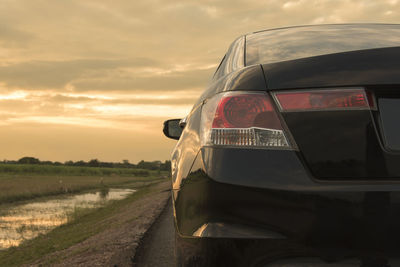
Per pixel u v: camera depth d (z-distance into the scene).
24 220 19.61
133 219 11.20
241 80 1.33
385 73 1.20
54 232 14.85
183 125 2.62
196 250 1.23
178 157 1.74
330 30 2.03
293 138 1.21
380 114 1.19
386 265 1.10
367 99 1.20
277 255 1.14
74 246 8.77
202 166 1.27
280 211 1.15
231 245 1.16
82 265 4.95
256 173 1.18
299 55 1.65
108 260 4.78
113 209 23.09
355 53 1.25
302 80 1.25
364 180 1.16
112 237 7.45
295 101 1.23
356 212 1.11
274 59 1.64
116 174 127.44
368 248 1.10
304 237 1.13
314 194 1.13
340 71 1.23
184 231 1.33
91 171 114.94
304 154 1.19
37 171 102.50
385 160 1.16
